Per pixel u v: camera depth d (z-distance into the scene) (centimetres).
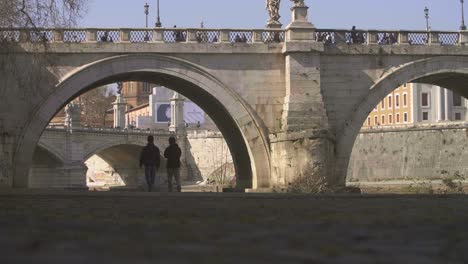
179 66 4619
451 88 5588
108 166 12319
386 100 14412
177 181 3409
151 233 971
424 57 4881
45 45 4094
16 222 1177
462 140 8169
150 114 15050
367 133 8850
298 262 666
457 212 1555
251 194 2784
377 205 1895
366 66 4791
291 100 4553
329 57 4744
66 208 1736
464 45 4934
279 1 5219
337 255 738
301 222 1237
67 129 9575
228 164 10719
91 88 4828
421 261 705
